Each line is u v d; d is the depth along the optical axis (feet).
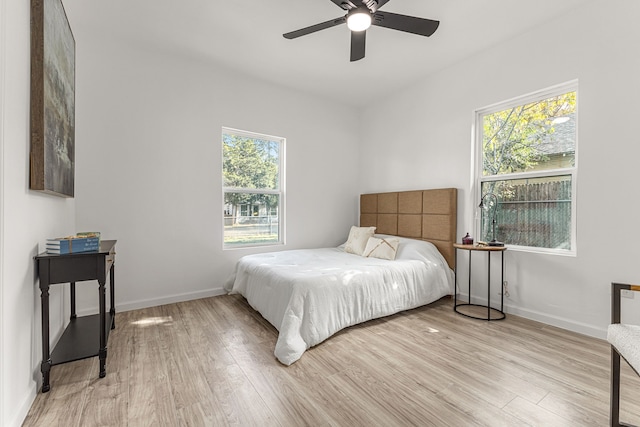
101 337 5.80
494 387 5.55
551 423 4.60
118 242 9.50
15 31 4.49
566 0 7.64
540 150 9.14
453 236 10.98
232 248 11.97
